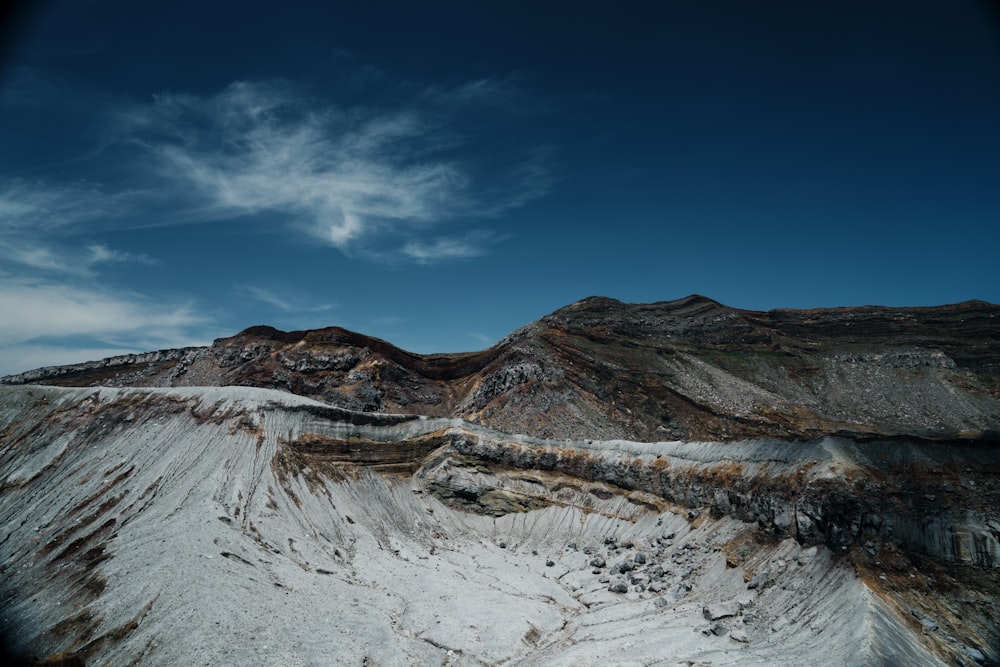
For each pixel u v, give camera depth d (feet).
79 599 192.54
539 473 374.43
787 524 240.12
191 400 341.41
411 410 524.11
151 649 161.17
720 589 235.61
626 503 336.29
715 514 284.61
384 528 307.17
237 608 180.86
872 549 208.74
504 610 221.46
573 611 240.32
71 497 279.90
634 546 301.22
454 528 337.52
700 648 192.44
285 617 185.47
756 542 248.32
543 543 327.26
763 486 262.06
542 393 465.06
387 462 362.12
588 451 374.84
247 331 617.62
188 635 164.04
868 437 253.65
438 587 238.68
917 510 214.28
